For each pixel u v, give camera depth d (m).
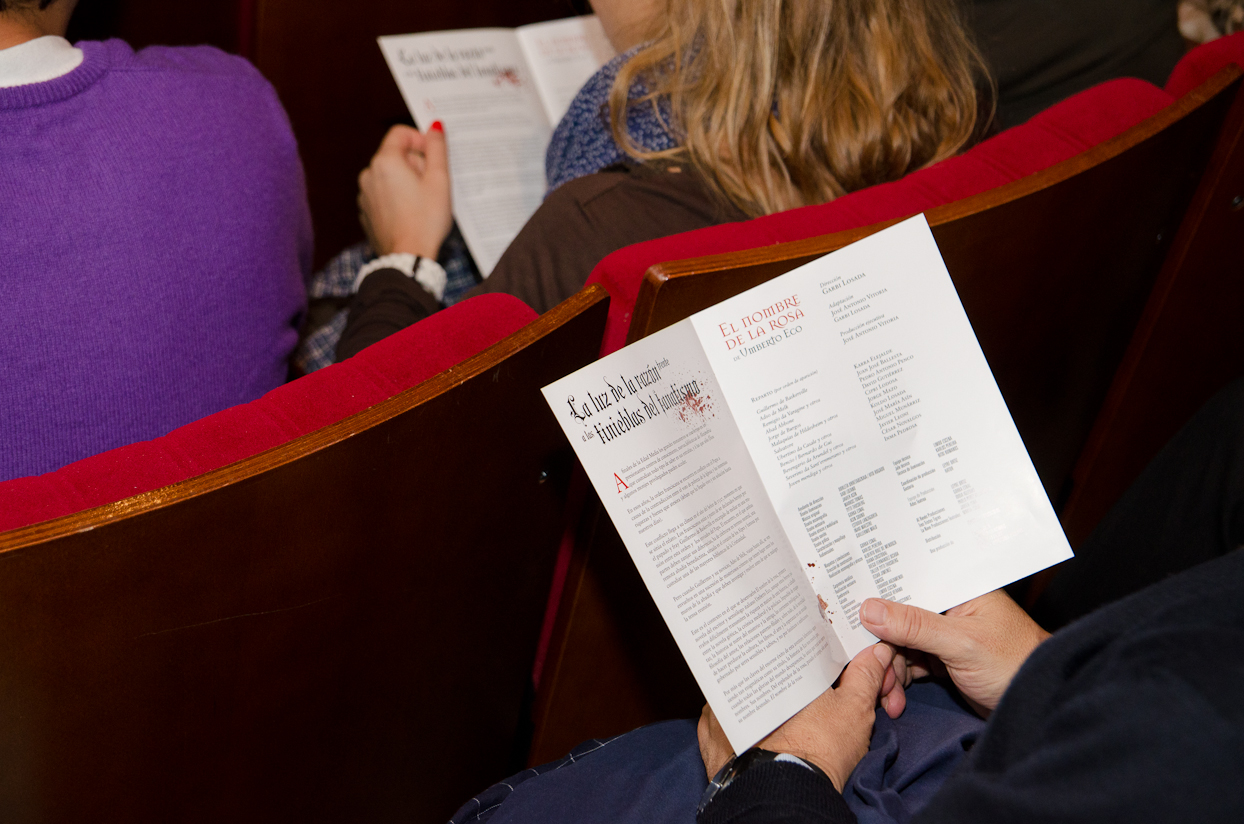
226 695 0.65
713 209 0.94
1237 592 0.45
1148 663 0.43
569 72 1.54
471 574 0.78
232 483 0.55
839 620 0.68
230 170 0.84
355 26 1.72
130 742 0.62
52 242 0.73
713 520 0.64
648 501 0.62
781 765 0.62
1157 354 1.24
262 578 0.61
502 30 1.53
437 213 1.28
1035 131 0.93
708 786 0.66
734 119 0.92
